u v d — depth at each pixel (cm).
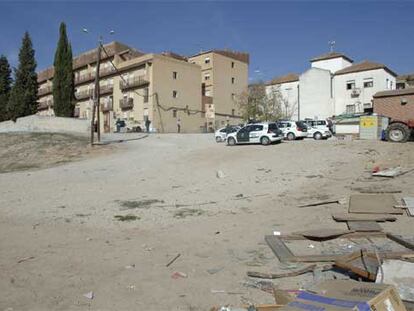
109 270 728
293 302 435
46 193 1745
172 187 1808
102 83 7956
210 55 7950
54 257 813
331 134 3756
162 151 3138
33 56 7056
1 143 3616
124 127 6150
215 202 1436
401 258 668
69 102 7044
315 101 6606
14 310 558
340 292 435
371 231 910
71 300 593
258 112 7131
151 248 871
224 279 669
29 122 5428
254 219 1139
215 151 2920
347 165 2011
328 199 1330
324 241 881
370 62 6378
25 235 1017
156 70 6944
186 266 746
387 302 400
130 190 1770
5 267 750
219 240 932
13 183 2092
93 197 1620
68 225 1138
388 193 1334
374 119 2945
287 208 1257
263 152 2681
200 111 7606
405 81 6669
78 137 3966
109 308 565
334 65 7062
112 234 1023
